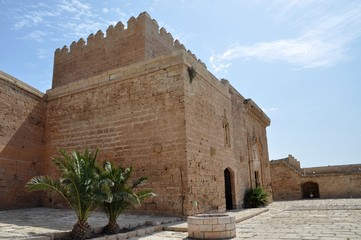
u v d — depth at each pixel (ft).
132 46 57.00
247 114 78.02
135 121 46.24
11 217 38.37
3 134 48.62
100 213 43.37
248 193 65.05
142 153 44.42
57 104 56.70
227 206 58.54
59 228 28.78
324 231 29.17
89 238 25.85
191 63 46.42
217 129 53.72
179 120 42.29
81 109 52.95
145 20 56.59
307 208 60.29
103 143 48.73
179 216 39.24
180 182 40.29
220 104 57.26
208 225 27.12
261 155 87.51
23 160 51.72
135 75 47.78
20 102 52.54
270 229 32.17
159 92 44.98
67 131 53.67
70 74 65.21
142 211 42.11
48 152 55.21
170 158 41.83
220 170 51.93
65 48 67.67
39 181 26.76
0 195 47.03
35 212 44.60
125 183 30.68
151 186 42.34
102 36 62.23
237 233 30.01
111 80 50.19
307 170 125.29
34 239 23.03
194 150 43.11
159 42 59.93
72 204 26.89
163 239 27.12
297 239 25.16
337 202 76.59
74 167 27.20
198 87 47.98
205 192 44.68
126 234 28.07
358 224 33.60
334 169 120.67
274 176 115.96
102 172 28.94
